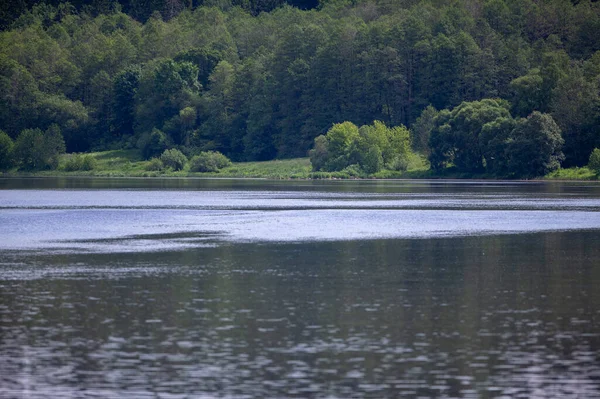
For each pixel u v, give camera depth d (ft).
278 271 301.43
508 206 624.59
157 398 155.84
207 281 278.67
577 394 157.28
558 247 373.40
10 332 202.18
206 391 159.33
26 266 312.50
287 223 490.90
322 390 159.63
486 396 156.46
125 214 559.79
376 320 215.72
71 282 275.80
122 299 245.04
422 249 367.25
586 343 191.42
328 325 209.97
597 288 263.90
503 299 245.45
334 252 356.38
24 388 161.07
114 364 175.63
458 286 269.03
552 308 231.30
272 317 219.41
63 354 182.91
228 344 191.11
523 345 189.67
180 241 399.03
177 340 194.59
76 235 426.92
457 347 188.34
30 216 542.57
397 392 158.61
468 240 402.52
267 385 162.50
